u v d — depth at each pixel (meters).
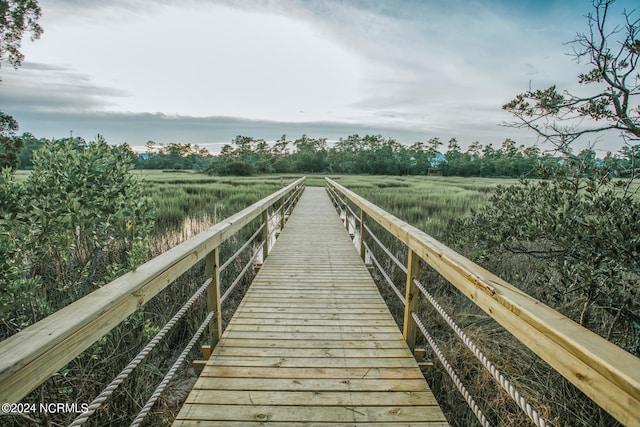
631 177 2.39
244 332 2.53
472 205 11.13
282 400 1.77
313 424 1.61
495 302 1.17
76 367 2.21
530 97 2.84
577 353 0.79
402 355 2.23
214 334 2.30
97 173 3.17
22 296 2.54
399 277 4.71
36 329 0.87
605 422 1.96
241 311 2.92
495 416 2.18
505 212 3.06
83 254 3.88
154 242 5.60
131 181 3.59
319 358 2.18
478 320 3.28
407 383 1.93
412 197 14.09
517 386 2.27
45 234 2.94
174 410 2.26
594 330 2.78
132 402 2.22
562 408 2.08
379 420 1.65
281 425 1.61
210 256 2.22
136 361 1.26
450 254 1.63
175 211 9.12
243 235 6.99
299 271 4.11
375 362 2.14
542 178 3.01
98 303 1.05
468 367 2.57
